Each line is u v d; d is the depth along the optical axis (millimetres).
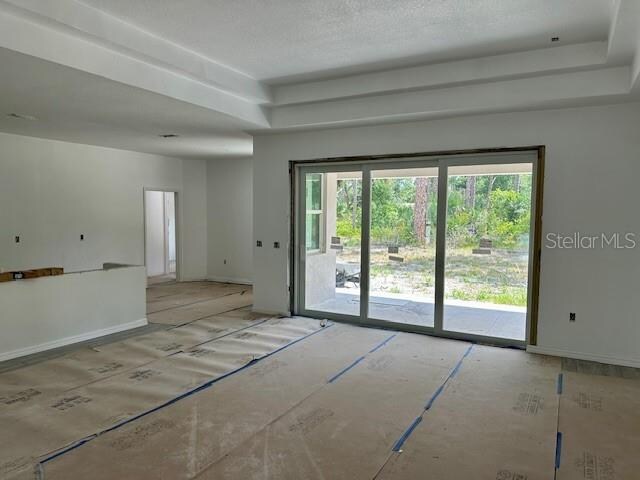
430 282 5496
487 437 3018
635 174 4371
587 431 3109
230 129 5887
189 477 2525
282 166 6289
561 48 4020
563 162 4648
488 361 4539
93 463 2650
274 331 5547
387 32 3689
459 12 3316
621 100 4289
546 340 4793
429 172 5430
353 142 5758
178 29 3656
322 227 6215
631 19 2984
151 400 3527
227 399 3564
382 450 2838
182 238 9250
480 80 4430
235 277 9234
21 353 4516
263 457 2738
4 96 4242
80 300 5051
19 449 2791
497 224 5098
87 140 6875
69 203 7152
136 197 8219
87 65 3479
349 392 3734
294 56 4270
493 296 5164
